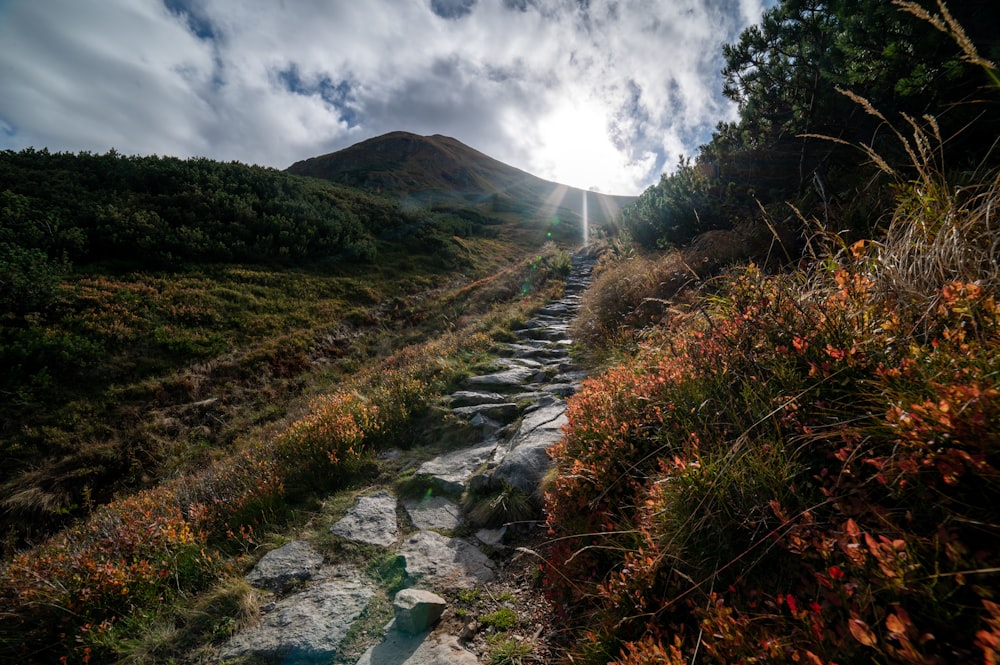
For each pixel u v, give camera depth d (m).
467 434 5.67
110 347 12.52
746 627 1.51
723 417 2.67
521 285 20.67
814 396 2.20
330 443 5.27
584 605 2.49
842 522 1.69
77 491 8.58
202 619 2.99
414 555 3.43
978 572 1.14
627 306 8.71
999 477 1.30
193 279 17.58
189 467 9.23
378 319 18.58
